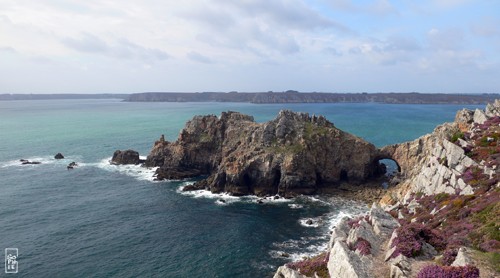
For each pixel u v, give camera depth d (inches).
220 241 2591.0
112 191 3838.6
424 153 3833.7
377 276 1095.0
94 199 3555.6
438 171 2374.5
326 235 2687.0
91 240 2591.0
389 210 2566.4
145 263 2262.6
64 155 5738.2
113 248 2465.6
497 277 908.0
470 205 1656.0
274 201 3565.5
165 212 3208.7
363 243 1279.5
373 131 7854.3
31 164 5078.7
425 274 964.0
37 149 6220.5
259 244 2536.9
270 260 2295.8
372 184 4065.0
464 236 1301.7
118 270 2172.7
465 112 3321.9
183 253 2401.6
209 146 4694.9
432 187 2356.1
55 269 2169.0
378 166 4434.1
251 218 3065.9
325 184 4062.5
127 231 2763.3
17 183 4092.0
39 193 3727.9
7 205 3329.2
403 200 2657.5
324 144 4153.5
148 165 4940.9
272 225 2898.6
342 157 4148.6
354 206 3373.5
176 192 3841.0
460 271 909.8
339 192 3853.3
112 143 6870.1
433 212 1936.5
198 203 3484.3
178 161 4621.1
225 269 2190.0
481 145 2283.5
